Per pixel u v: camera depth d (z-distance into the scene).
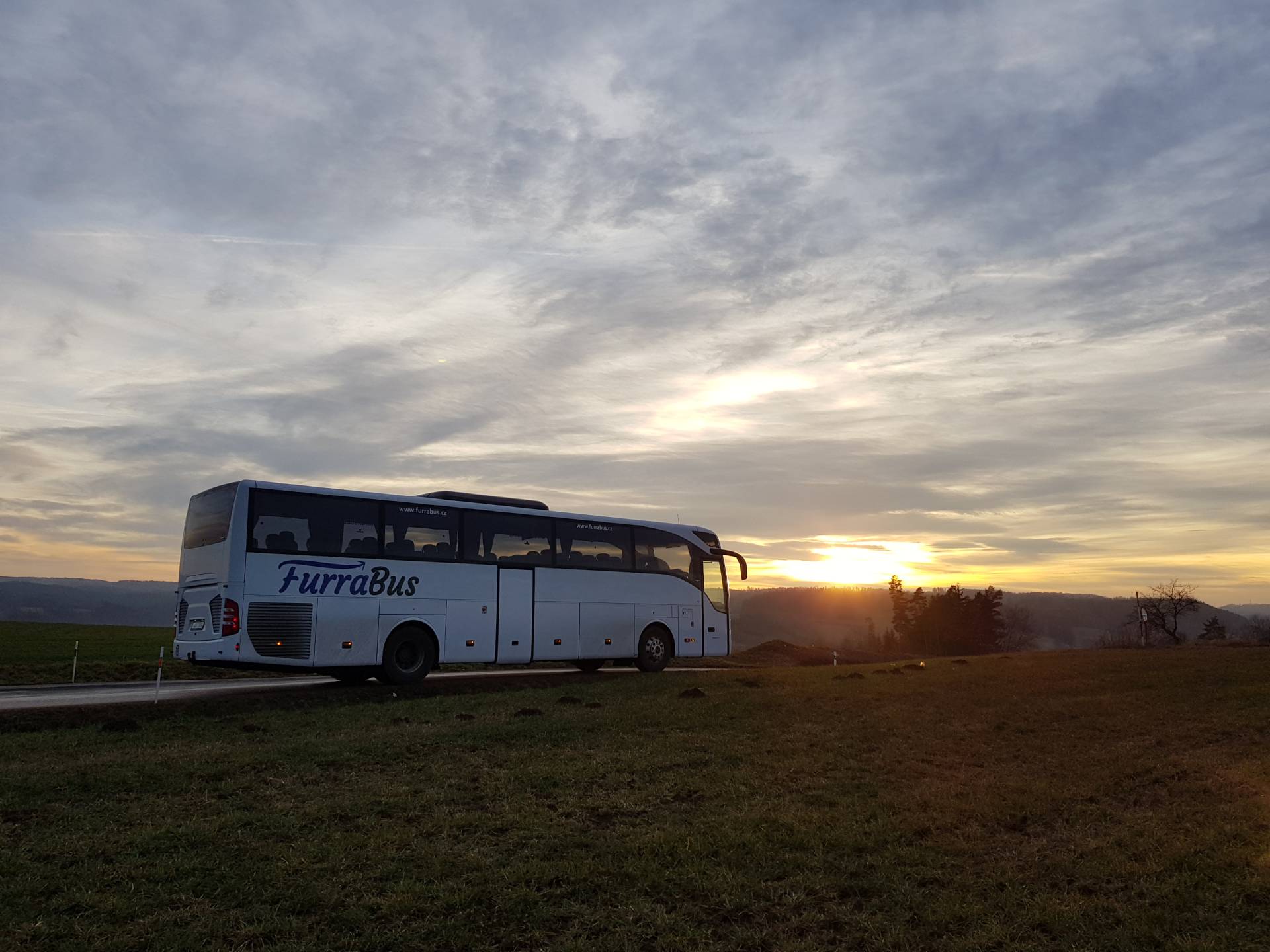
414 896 7.42
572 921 7.10
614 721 15.45
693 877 7.88
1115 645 71.38
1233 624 98.00
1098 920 6.84
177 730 14.97
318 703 19.30
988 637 117.75
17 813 9.68
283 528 20.27
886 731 14.76
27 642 35.91
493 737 14.03
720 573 28.86
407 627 21.92
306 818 9.53
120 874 7.83
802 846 8.75
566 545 25.09
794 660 49.56
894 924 6.93
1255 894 7.17
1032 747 13.42
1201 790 10.46
